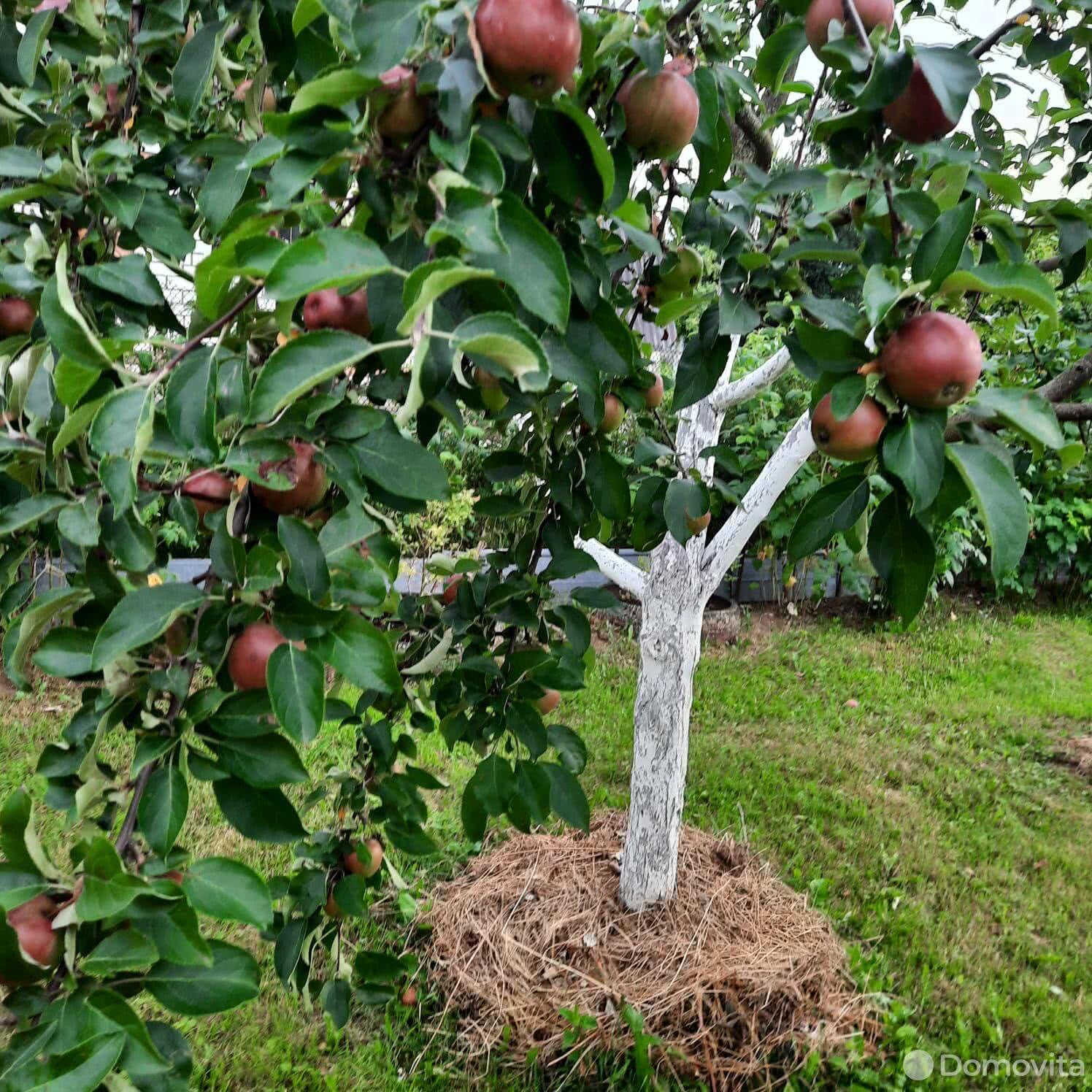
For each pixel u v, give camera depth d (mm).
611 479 1713
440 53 874
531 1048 2619
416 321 790
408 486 1066
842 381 986
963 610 7188
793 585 6953
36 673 4930
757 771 4402
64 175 1191
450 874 3414
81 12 1320
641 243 1271
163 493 1106
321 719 987
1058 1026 2857
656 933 2939
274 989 2867
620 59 1155
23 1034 875
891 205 1124
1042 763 4676
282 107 1375
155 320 1328
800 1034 2613
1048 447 1013
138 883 901
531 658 1730
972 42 1402
